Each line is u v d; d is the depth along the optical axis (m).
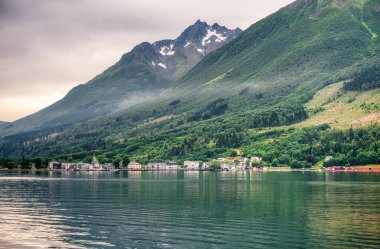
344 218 105.94
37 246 79.12
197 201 141.12
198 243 81.25
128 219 105.75
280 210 119.75
